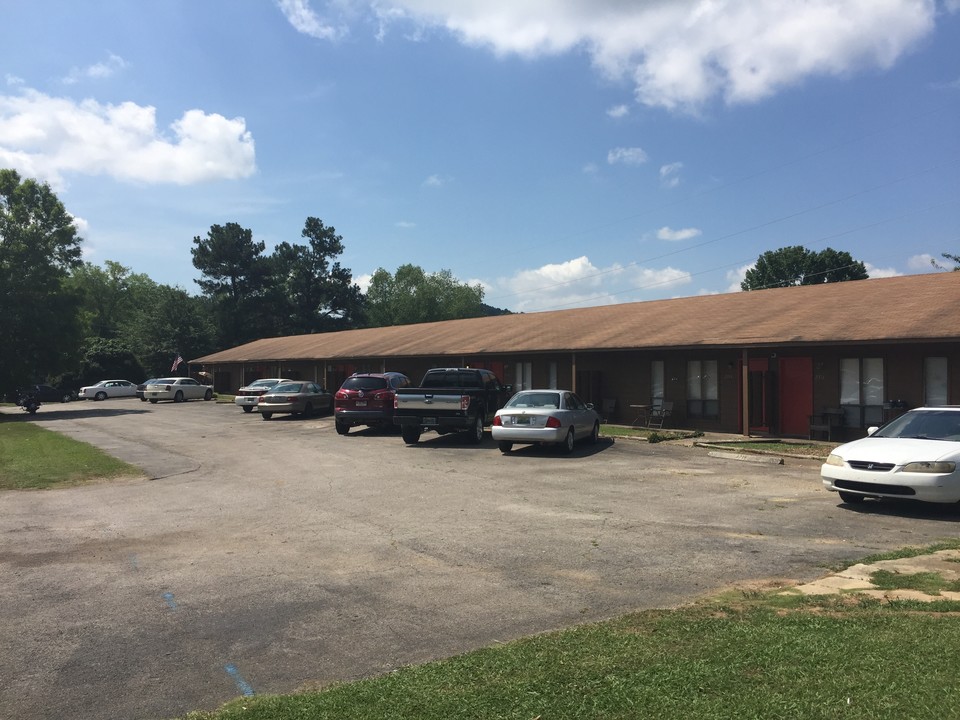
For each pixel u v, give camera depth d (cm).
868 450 957
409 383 2358
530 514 934
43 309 3716
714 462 1455
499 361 2816
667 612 520
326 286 7806
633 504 1001
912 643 427
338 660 457
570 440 1617
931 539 771
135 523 920
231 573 669
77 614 555
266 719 358
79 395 5109
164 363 6306
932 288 1962
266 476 1328
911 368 1720
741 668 398
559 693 374
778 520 883
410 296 9075
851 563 666
